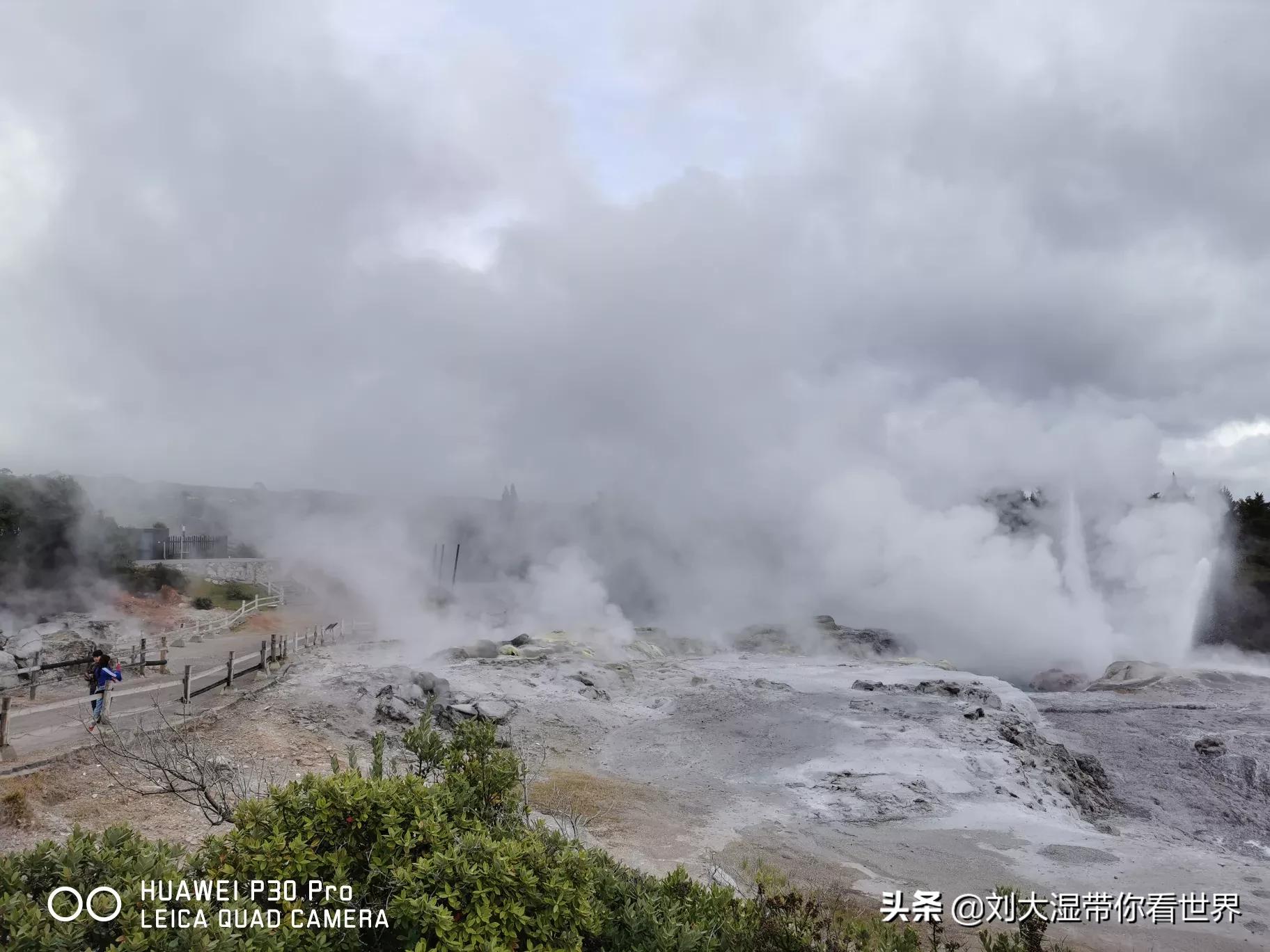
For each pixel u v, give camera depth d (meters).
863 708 25.88
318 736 17.00
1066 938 10.34
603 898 5.51
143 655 22.89
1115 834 17.25
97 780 11.69
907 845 14.14
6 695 12.55
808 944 5.66
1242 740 25.06
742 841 13.74
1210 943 10.57
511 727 21.78
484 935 4.60
